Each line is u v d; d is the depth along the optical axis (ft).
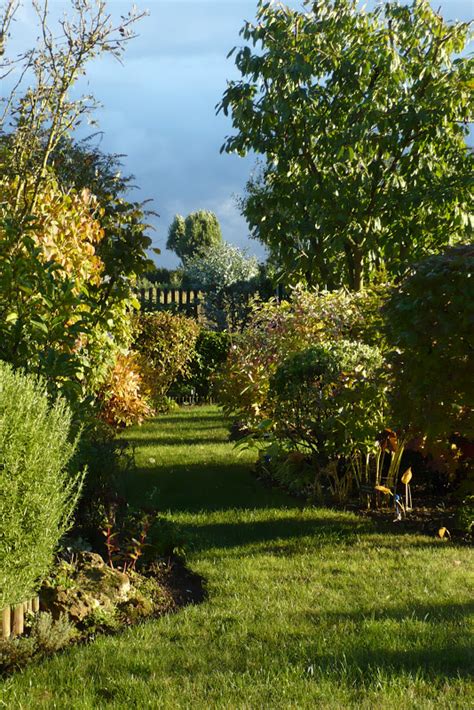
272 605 15.38
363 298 30.01
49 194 22.50
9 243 19.71
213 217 155.84
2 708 10.69
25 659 12.52
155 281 118.52
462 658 12.46
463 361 20.68
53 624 13.71
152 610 15.33
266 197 42.73
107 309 23.36
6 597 12.09
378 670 11.77
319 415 24.91
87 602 14.39
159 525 19.30
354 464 26.45
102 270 23.82
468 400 20.79
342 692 11.17
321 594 16.12
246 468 30.42
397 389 21.67
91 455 17.97
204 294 81.15
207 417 47.47
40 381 14.10
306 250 44.34
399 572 17.63
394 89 39.34
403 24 41.14
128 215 23.48
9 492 12.03
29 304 18.51
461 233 40.32
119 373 38.37
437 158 41.93
